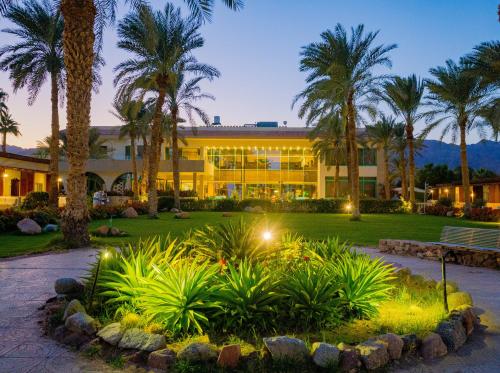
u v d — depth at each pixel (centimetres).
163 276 468
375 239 1534
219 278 487
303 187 5266
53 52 2359
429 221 2578
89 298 516
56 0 1398
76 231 1215
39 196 2867
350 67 2475
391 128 4462
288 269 579
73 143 1212
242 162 5297
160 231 1709
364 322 483
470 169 6944
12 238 1469
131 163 4259
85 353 402
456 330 446
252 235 654
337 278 524
